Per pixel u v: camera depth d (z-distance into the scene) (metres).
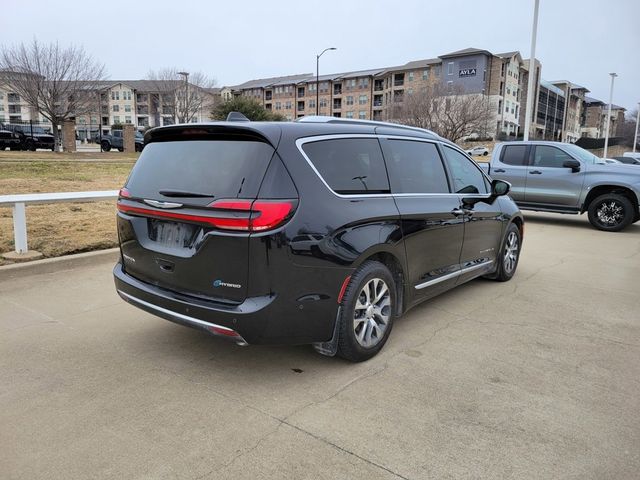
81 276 5.93
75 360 3.74
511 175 11.69
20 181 13.40
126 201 3.81
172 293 3.45
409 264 4.11
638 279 6.46
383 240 3.72
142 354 3.87
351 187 3.62
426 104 43.16
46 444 2.70
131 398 3.20
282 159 3.22
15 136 32.78
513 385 3.45
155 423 2.91
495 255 5.78
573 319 4.85
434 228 4.38
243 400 3.19
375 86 89.81
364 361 3.78
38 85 31.41
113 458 2.59
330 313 3.42
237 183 3.17
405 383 3.45
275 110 103.25
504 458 2.64
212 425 2.90
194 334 4.29
